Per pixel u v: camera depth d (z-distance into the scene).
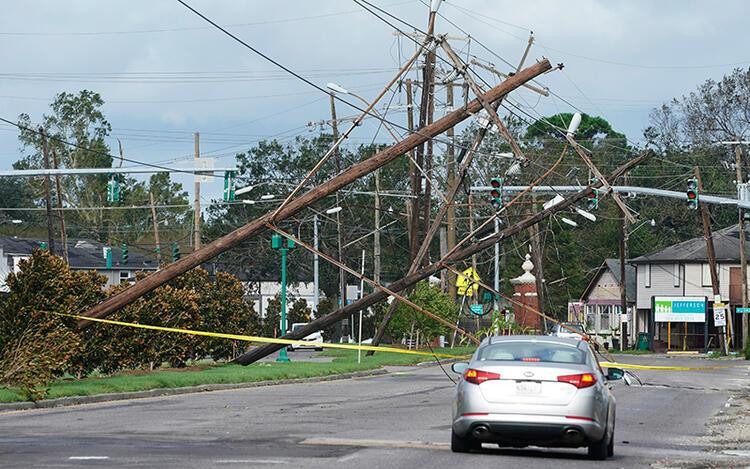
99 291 68.19
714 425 45.97
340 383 77.00
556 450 34.12
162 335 76.44
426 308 125.06
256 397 59.09
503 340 32.50
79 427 38.84
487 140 170.00
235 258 177.50
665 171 194.25
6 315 53.94
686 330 175.62
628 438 39.16
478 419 30.08
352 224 178.62
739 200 78.44
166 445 32.25
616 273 197.00
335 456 29.56
